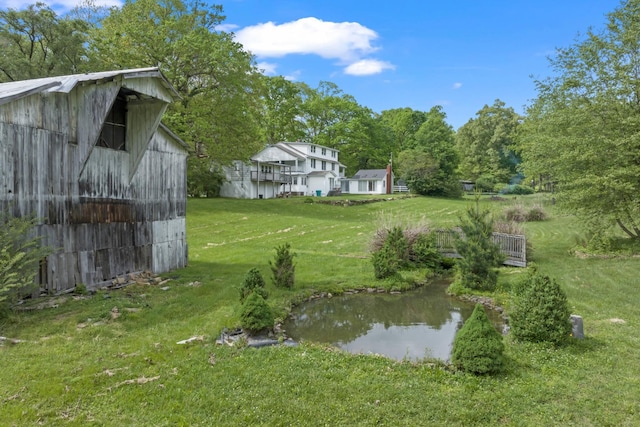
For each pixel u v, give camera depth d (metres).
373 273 13.76
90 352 6.70
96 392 5.44
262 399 5.30
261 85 31.42
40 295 9.59
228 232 23.02
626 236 18.28
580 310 9.15
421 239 15.28
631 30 14.65
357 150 64.44
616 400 5.25
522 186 58.66
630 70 14.89
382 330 9.13
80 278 10.58
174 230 14.23
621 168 14.30
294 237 21.78
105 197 11.38
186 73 27.94
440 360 6.67
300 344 7.48
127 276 12.00
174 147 14.23
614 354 6.67
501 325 9.13
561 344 7.06
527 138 20.64
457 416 4.94
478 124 71.38
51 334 7.46
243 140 30.95
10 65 22.73
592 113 15.32
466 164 69.94
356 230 24.06
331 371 6.16
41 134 9.51
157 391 5.48
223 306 9.54
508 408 5.13
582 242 17.55
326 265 14.96
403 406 5.15
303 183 50.88
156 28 27.09
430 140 54.25
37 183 9.43
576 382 5.77
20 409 4.96
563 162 15.77
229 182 43.00
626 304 9.50
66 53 25.47
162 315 8.76
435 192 51.06
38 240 9.37
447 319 10.00
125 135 12.38
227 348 7.03
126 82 10.77
